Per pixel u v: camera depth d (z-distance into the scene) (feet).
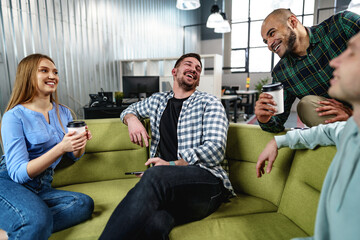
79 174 5.02
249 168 4.44
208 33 31.42
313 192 3.12
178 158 4.47
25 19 11.10
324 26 4.05
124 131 5.34
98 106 11.96
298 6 26.73
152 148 4.85
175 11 24.77
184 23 26.81
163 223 2.96
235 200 4.19
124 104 12.57
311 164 3.23
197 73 4.88
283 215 3.60
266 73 29.71
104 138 5.21
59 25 12.99
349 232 1.55
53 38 12.65
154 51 21.75
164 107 4.91
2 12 10.10
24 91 3.99
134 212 2.81
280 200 3.88
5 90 10.25
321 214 1.89
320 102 3.57
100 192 4.59
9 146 3.58
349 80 1.42
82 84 14.66
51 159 3.51
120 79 17.90
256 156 4.33
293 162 3.69
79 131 3.70
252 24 29.63
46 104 4.29
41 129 4.00
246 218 3.52
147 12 20.45
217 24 18.13
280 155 3.98
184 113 4.60
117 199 4.33
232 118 21.84
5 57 10.24
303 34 4.09
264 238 3.02
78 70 14.33
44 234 3.08
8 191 3.36
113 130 5.29
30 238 2.99
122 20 17.76
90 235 3.36
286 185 3.69
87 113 11.72
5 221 3.15
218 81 16.65
